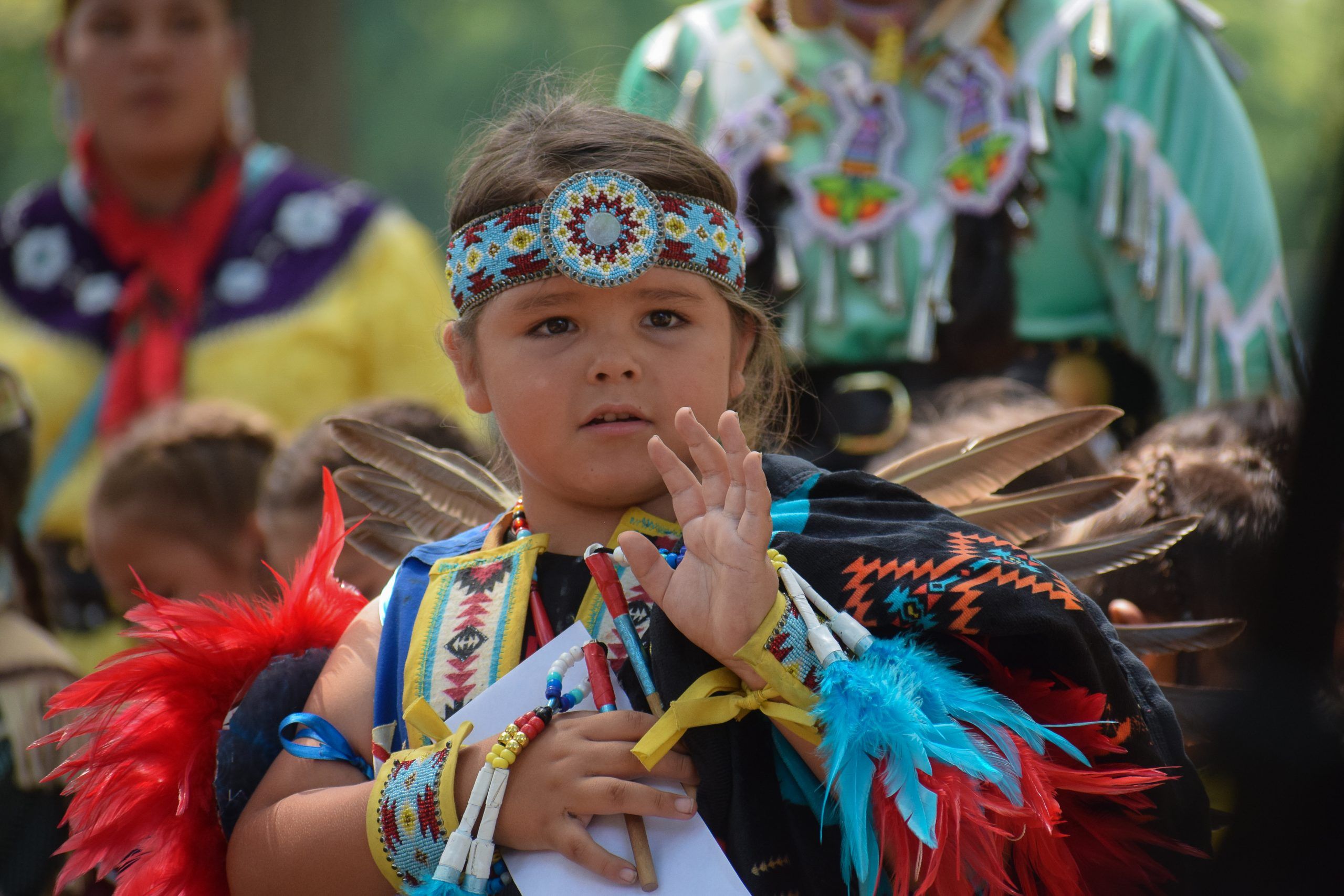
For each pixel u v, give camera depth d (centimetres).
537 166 604
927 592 548
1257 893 440
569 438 592
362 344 1468
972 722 532
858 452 1127
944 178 1132
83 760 635
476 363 635
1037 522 684
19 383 1082
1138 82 1121
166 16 1439
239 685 648
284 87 2397
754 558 537
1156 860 576
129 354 1441
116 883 758
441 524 725
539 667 582
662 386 591
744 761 563
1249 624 443
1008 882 539
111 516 1091
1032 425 689
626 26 6162
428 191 6241
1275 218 1162
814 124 1168
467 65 6125
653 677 579
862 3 1168
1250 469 807
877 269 1136
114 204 1480
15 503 1055
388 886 572
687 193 608
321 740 614
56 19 1545
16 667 962
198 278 1457
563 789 544
